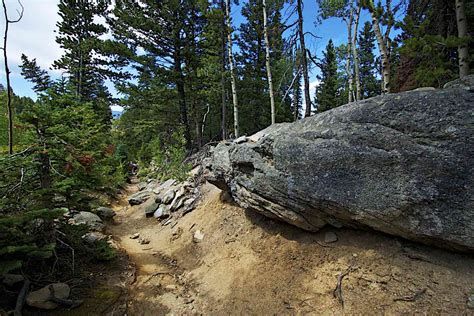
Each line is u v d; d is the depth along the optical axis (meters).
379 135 4.08
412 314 3.26
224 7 15.64
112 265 6.05
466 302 3.07
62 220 5.22
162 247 7.93
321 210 4.68
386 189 3.85
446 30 7.60
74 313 4.24
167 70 17.25
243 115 23.59
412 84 8.03
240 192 6.50
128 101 17.42
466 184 3.30
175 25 16.73
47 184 4.90
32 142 4.68
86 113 5.71
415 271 3.65
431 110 3.79
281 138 5.21
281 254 5.26
